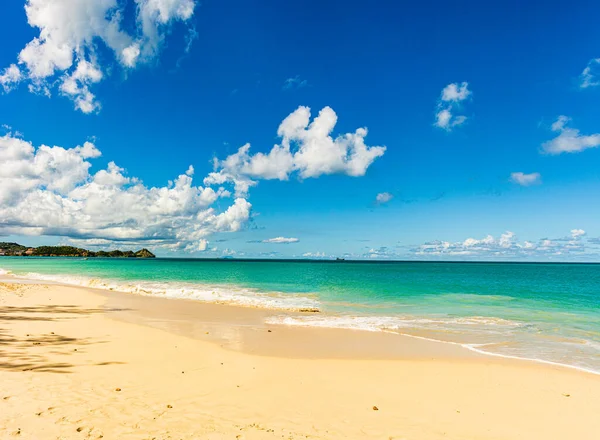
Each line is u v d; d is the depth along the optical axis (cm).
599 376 865
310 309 1936
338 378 797
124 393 636
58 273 5378
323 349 1081
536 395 729
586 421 607
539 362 981
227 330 1346
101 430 486
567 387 783
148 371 777
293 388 717
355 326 1481
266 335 1269
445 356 1030
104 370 766
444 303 2292
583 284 4175
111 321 1412
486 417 613
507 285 3922
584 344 1203
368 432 533
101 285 3212
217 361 893
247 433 507
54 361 809
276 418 568
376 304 2231
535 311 1966
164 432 493
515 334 1357
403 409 634
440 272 7612
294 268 8825
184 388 683
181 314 1720
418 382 791
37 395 597
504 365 946
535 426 582
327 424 555
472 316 1780
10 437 448
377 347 1124
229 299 2356
